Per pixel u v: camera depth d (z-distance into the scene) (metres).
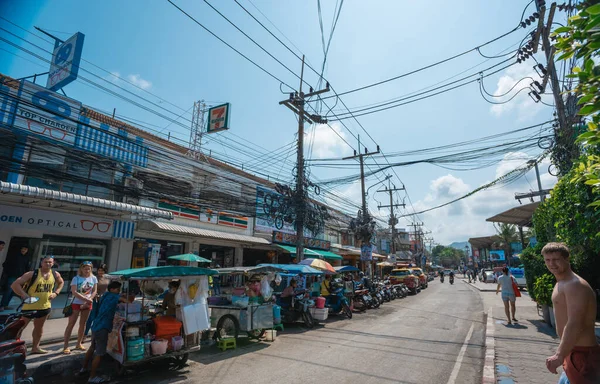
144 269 6.47
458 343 8.59
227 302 9.34
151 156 13.50
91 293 7.40
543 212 9.83
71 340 7.96
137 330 6.13
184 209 14.90
